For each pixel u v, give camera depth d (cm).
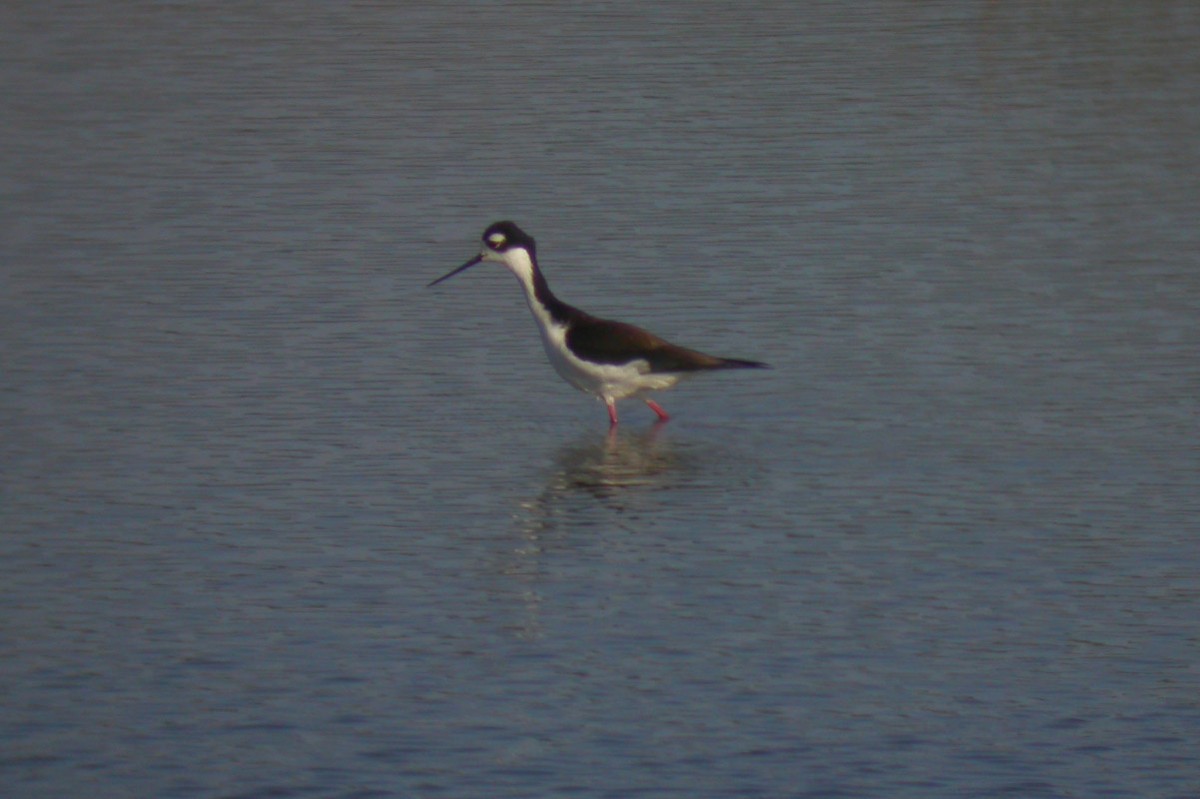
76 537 1318
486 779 975
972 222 2125
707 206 2192
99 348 1753
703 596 1216
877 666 1109
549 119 2567
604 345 1580
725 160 2377
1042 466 1456
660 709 1052
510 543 1313
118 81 2753
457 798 954
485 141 2472
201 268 1997
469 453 1515
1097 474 1437
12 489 1412
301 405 1619
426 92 2705
